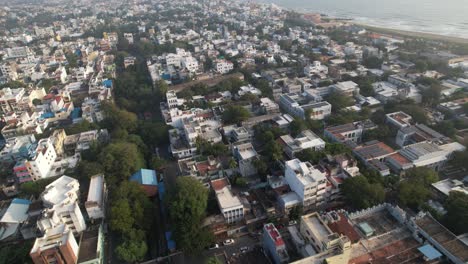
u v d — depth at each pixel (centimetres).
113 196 15075
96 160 18450
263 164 16812
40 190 16625
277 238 12006
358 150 18250
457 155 17200
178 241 12962
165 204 14688
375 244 11619
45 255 11425
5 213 14950
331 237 10700
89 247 12825
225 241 13862
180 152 19625
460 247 10894
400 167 16825
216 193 15062
